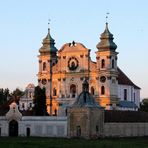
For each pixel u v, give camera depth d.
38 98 184.75
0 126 178.12
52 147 121.25
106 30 197.75
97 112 163.00
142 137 173.12
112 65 196.75
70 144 130.88
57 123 167.50
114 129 168.75
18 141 141.50
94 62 198.88
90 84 198.38
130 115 179.62
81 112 161.38
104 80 195.38
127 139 158.25
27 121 173.50
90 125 159.88
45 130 170.12
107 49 195.38
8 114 176.62
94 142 139.38
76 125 162.50
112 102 195.25
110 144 131.62
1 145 126.44
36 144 130.25
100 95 195.50
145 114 188.50
